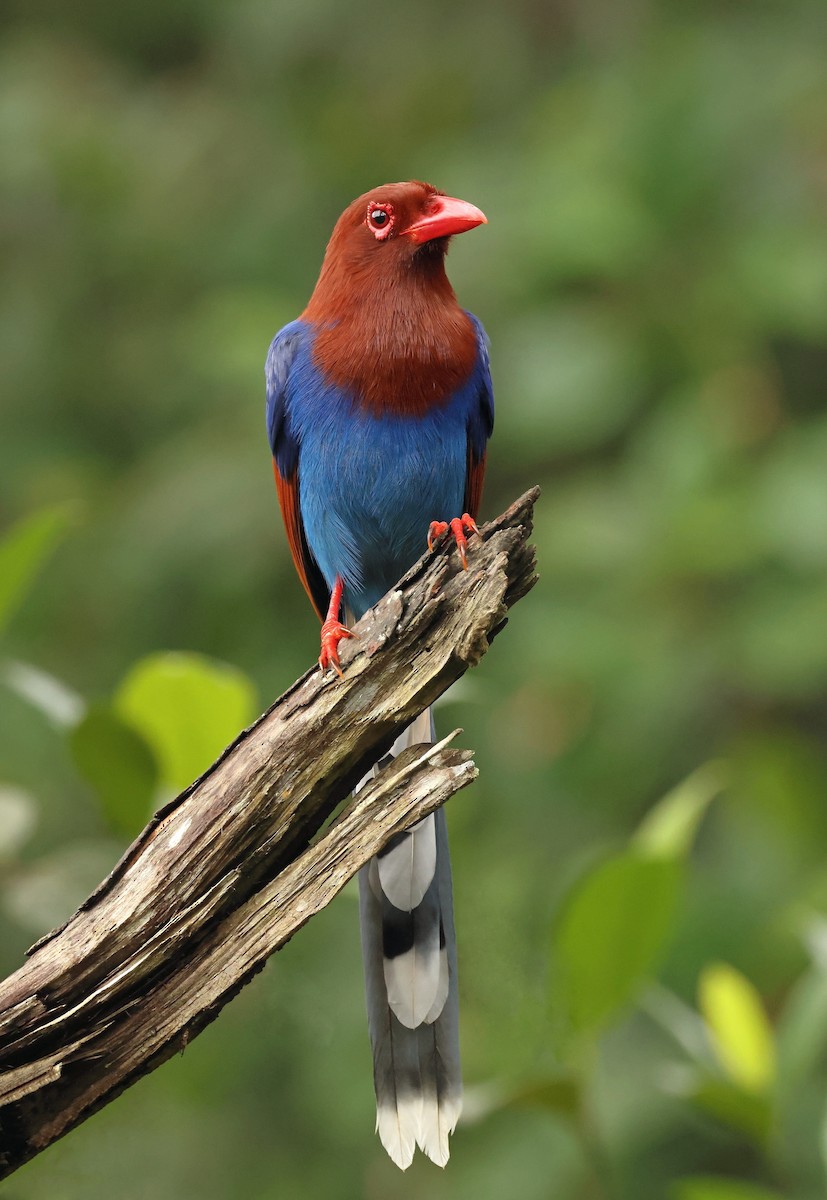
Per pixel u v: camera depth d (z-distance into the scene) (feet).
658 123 43.68
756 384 43.16
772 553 39.01
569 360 42.16
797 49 48.19
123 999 17.51
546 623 39.29
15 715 39.32
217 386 45.29
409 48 51.85
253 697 24.11
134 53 53.88
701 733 41.50
